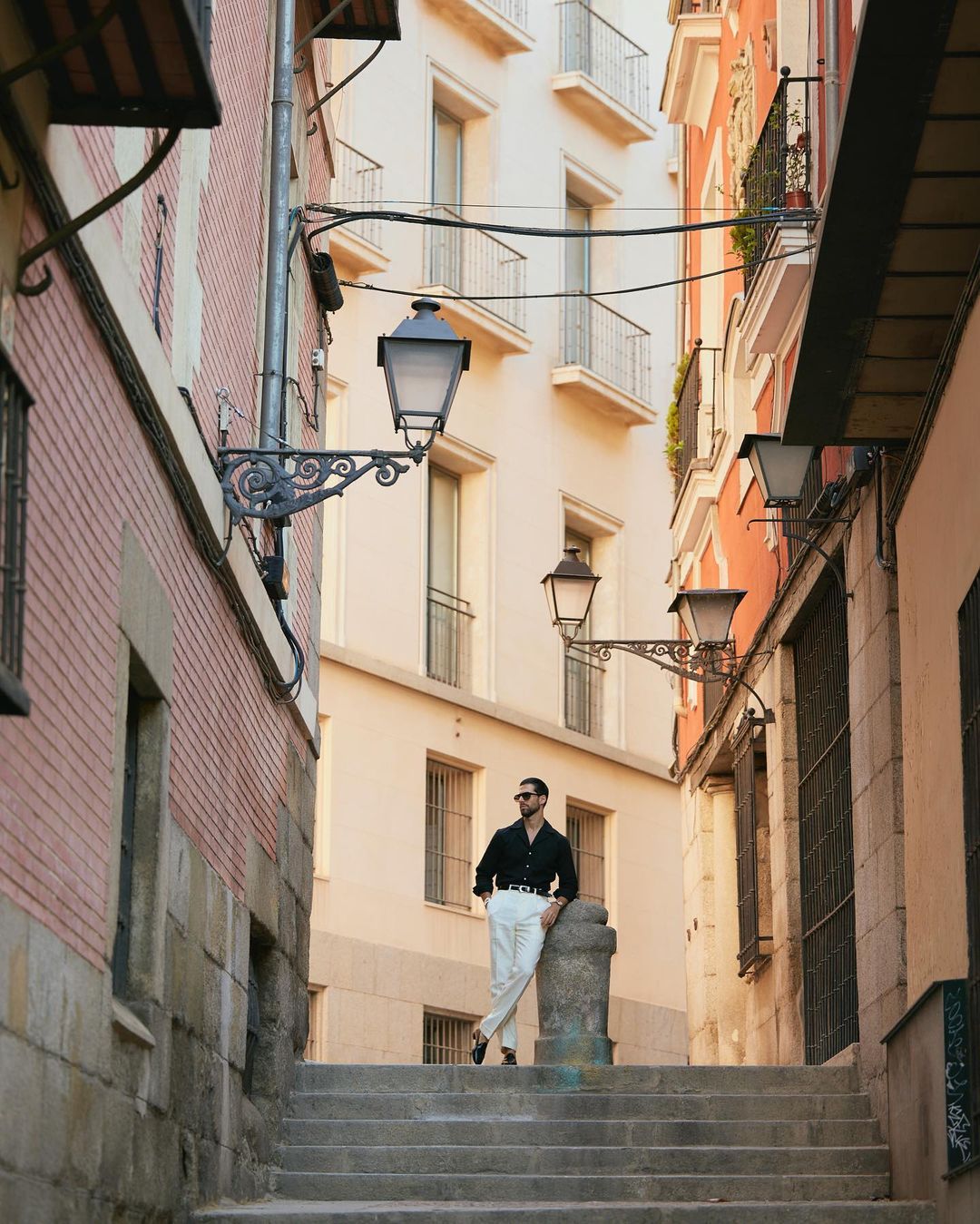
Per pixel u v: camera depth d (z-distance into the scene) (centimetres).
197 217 1245
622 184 3791
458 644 3294
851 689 1670
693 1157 1451
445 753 3170
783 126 1858
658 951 3594
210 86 804
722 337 2578
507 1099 1534
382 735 3047
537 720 3381
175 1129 1112
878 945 1545
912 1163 1360
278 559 1485
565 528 3616
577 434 3588
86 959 905
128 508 1003
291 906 1609
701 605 2086
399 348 1298
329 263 1839
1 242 770
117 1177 966
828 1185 1426
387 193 3209
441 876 3166
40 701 835
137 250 1038
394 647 3106
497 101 3488
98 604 938
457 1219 1219
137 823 1076
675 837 3697
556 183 3619
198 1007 1188
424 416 1290
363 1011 2928
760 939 2091
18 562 714
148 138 1086
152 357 1033
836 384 1416
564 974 1675
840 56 1684
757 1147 1473
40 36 775
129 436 1002
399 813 3061
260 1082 1474
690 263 2977
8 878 783
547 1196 1401
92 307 908
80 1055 891
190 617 1180
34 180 809
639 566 3691
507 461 3406
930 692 1332
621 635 3616
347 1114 1532
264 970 1526
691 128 2955
